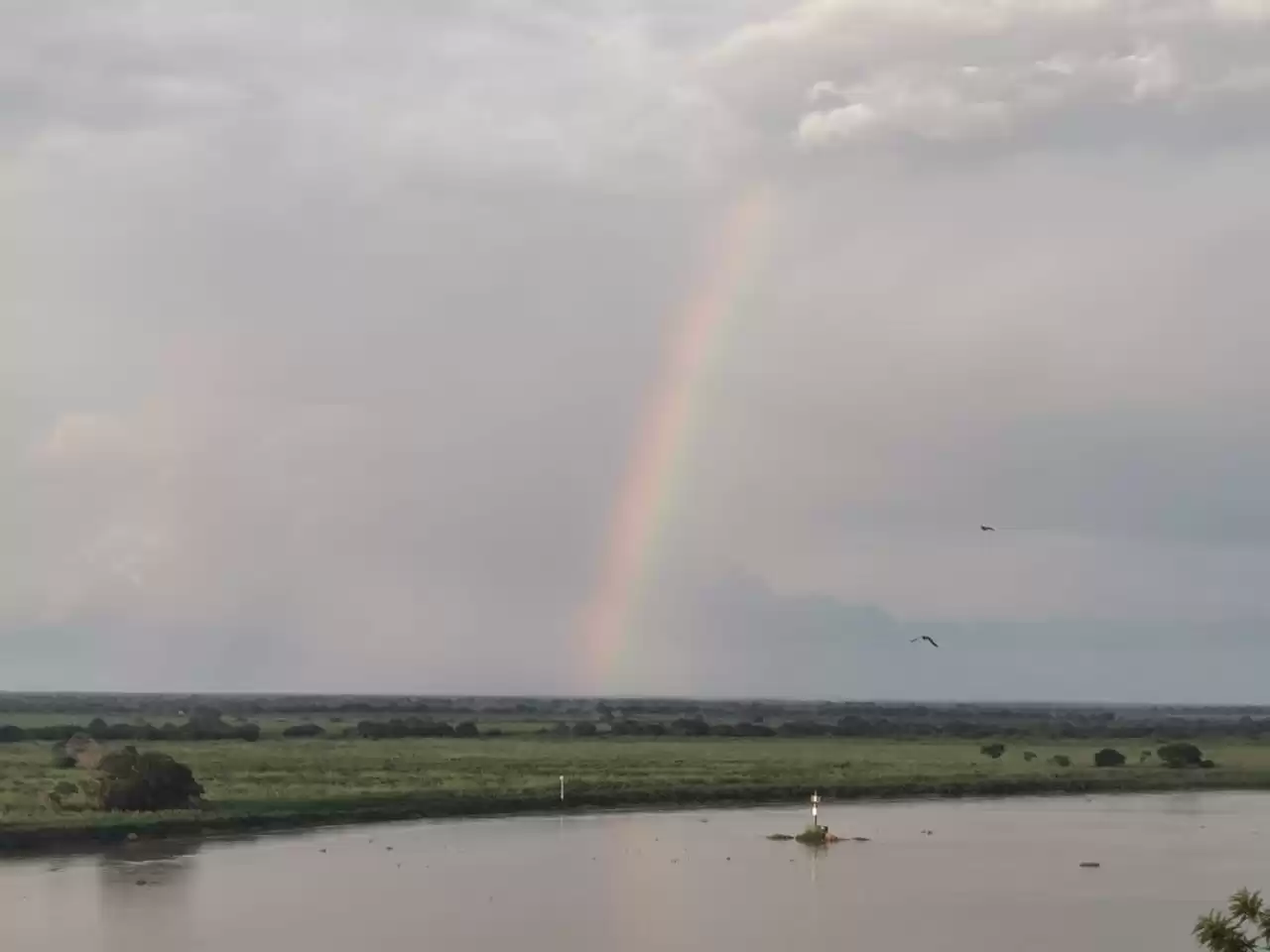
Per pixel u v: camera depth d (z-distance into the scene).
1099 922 49.56
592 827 78.94
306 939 45.41
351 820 79.62
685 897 54.03
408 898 53.44
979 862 65.19
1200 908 52.66
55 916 49.41
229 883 57.41
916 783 103.19
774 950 44.12
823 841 72.00
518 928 47.38
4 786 88.00
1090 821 84.62
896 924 48.66
